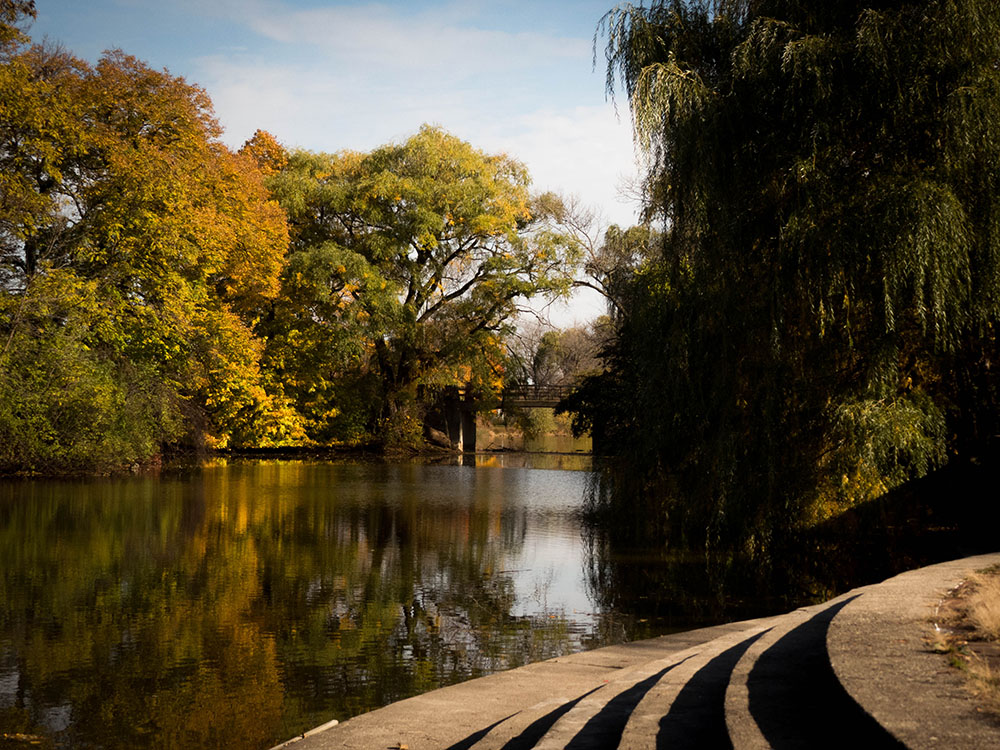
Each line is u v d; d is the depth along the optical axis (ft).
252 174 132.87
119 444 106.32
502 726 19.74
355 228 172.45
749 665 18.65
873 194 44.55
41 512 75.31
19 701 28.09
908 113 45.37
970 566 30.99
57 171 99.30
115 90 107.14
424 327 173.17
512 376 182.80
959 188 44.91
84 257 104.58
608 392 85.66
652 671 24.06
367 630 38.14
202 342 128.36
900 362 49.75
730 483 50.67
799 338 50.14
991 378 54.39
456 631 38.06
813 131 46.09
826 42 46.09
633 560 56.44
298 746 20.39
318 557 56.70
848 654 16.67
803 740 13.58
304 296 167.53
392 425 177.47
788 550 51.88
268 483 107.04
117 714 26.94
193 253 114.52
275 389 171.22
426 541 64.08
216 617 40.29
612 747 16.17
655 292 62.18
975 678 14.75
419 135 169.78
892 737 11.91
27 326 97.04
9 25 94.43
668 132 50.80
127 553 56.59
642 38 52.95
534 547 61.77
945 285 42.70
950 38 43.98
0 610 40.70
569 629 38.32
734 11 53.21
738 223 49.29
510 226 169.89
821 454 50.83
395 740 20.48
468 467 147.33
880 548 54.13
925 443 46.19
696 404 53.88
